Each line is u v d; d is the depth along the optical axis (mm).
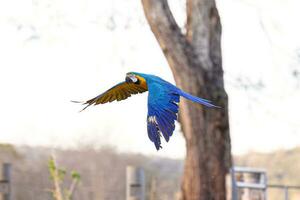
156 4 17594
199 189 17562
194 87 17594
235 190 16047
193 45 17828
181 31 17766
